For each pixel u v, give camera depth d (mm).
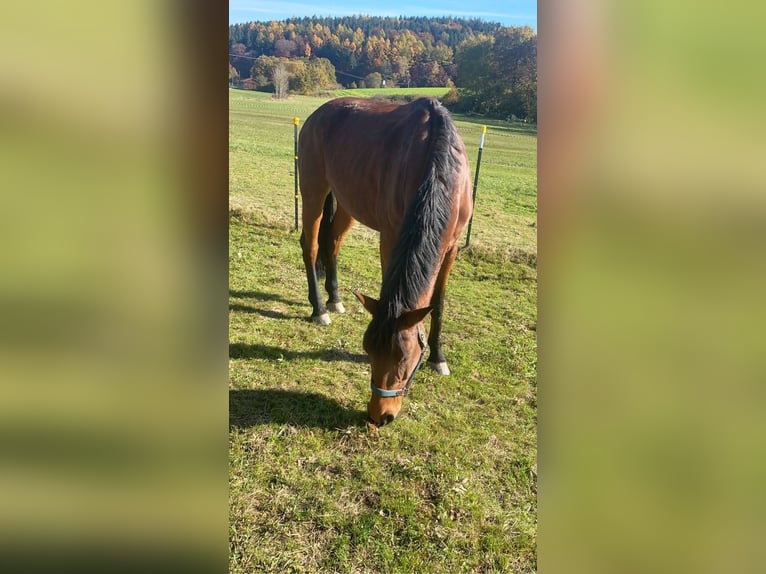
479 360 3439
